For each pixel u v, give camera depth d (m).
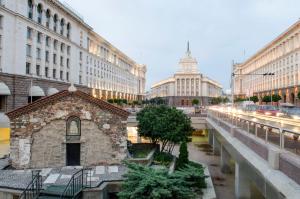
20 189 15.89
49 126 21.36
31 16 48.06
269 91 95.88
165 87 187.00
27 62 46.34
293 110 38.44
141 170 15.56
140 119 28.62
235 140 18.33
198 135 64.31
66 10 59.03
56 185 16.09
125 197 14.10
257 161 12.51
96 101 21.66
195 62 171.00
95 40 81.25
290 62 77.38
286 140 11.62
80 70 69.06
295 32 75.00
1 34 40.47
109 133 21.78
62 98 21.50
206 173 27.23
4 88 39.75
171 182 14.08
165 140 27.92
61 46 58.84
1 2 41.00
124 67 119.50
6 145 34.91
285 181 9.44
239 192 22.69
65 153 21.47
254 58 118.94
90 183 16.47
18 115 21.03
